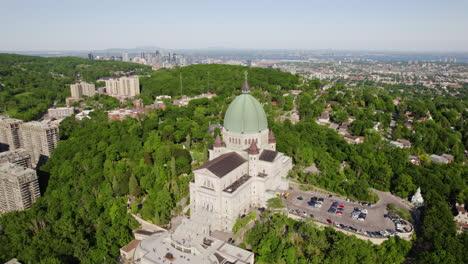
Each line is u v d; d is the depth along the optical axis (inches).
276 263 5895.7
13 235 6924.2
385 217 7076.8
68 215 7401.6
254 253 6112.2
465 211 7381.9
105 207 7741.1
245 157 7529.5
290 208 7303.2
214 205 6668.3
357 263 5792.3
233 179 7037.4
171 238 6220.5
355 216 7027.6
